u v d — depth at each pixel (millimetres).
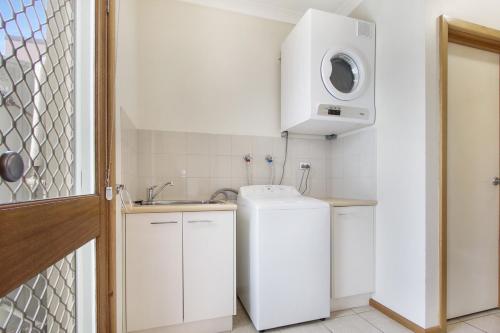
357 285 1790
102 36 1004
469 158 1688
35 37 667
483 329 1529
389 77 1763
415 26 1561
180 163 2006
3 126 543
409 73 1599
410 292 1556
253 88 2219
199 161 2053
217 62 2123
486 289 1733
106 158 1031
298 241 1565
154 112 1956
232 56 2166
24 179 604
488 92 1776
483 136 1747
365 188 1978
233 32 2174
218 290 1469
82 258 918
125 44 1425
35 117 661
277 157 2268
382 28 1838
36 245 561
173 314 1390
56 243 649
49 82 729
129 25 1553
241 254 1827
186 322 1439
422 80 1510
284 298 1530
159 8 1987
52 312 745
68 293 834
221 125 2121
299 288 1562
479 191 1719
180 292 1402
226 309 1482
